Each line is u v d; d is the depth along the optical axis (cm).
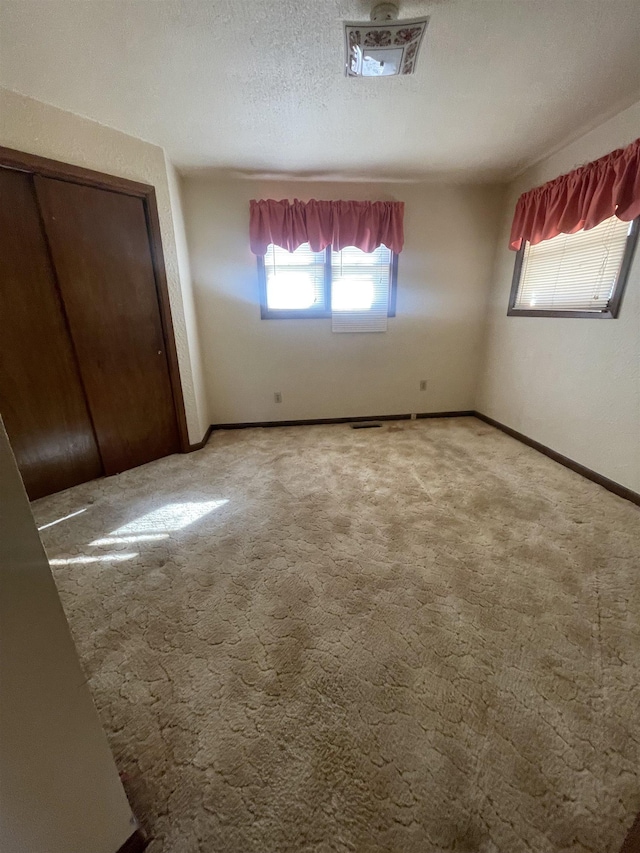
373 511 217
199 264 331
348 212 323
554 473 264
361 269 353
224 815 87
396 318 370
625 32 152
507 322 344
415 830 83
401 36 150
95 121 220
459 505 222
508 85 189
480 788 91
